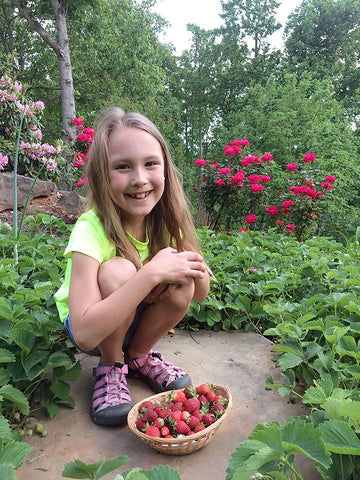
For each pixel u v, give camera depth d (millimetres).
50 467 1200
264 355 1936
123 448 1288
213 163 5766
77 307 1277
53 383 1455
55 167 5105
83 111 14906
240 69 20828
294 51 19328
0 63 5504
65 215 4191
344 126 10016
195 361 1859
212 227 5520
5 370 1353
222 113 23391
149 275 1275
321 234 8289
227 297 2307
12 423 1389
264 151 9641
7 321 1540
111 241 1428
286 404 1534
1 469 778
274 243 3531
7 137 5020
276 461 958
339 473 989
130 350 1624
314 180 5617
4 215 4004
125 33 13742
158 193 1429
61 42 9656
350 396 1219
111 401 1418
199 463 1218
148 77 14086
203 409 1314
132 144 1331
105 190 1386
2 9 14148
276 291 2350
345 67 18078
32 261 2398
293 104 9938
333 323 1659
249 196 5426
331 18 18391
